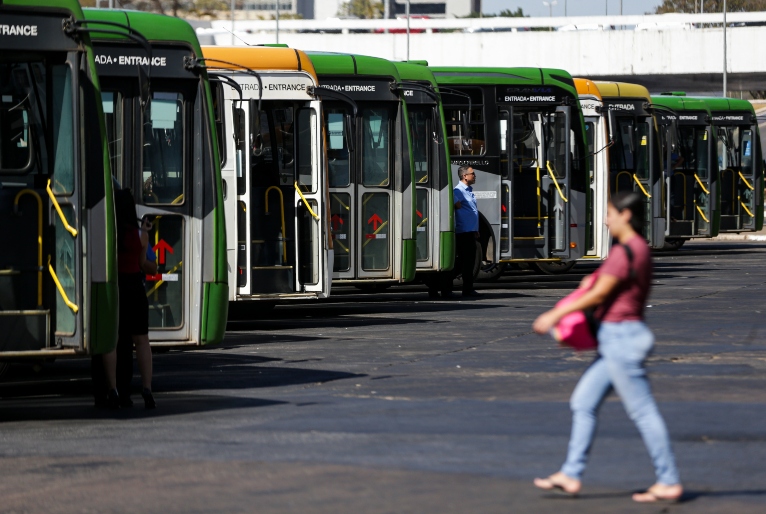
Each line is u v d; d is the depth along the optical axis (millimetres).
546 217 60375
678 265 76500
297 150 43250
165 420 25359
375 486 18984
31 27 25375
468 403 26828
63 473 20344
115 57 33094
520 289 60656
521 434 23062
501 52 158750
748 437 22422
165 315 32531
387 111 50094
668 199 81938
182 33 33500
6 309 25500
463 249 55844
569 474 18188
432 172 53406
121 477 19953
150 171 33000
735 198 89688
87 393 29641
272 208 43000
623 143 70812
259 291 42625
